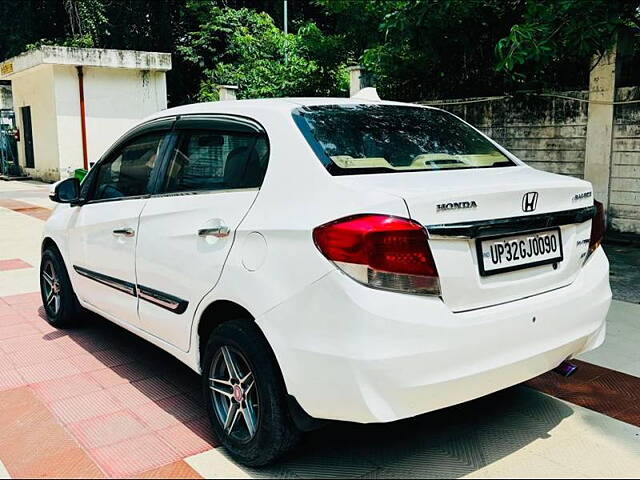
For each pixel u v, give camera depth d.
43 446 3.20
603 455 3.11
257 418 2.92
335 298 2.55
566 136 8.75
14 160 20.98
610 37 6.86
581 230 3.20
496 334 2.72
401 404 2.54
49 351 4.59
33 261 7.77
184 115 3.80
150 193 3.80
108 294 4.19
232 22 23.92
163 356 4.50
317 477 2.92
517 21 9.02
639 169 8.06
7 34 25.22
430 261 2.58
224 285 3.00
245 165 3.20
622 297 5.81
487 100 9.53
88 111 17.91
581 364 4.29
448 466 3.01
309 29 14.59
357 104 3.61
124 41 24.92
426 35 9.04
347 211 2.61
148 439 3.27
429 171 3.11
